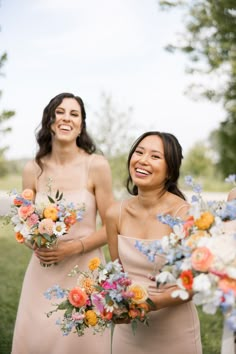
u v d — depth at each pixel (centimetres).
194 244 204
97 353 334
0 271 710
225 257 194
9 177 1600
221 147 1383
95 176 351
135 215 277
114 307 243
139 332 272
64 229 307
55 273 345
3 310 541
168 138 266
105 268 246
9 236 978
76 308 262
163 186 271
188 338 268
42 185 358
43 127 353
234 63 1117
